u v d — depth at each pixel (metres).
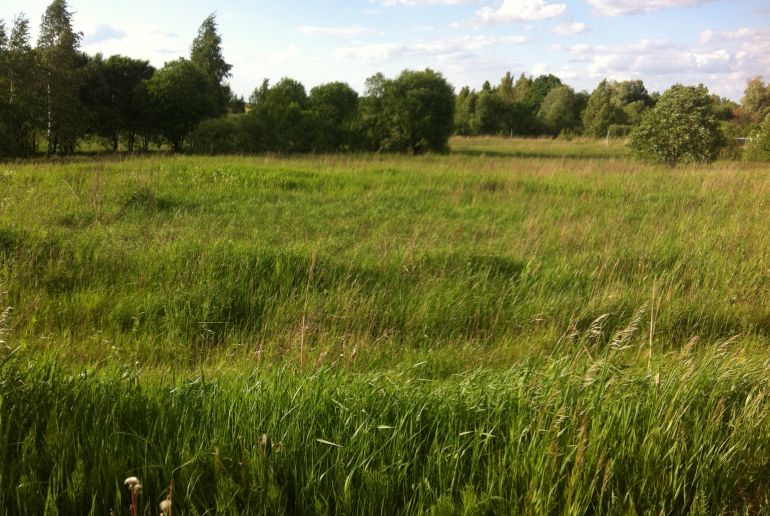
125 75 30.25
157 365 4.75
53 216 9.09
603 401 3.31
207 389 3.31
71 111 26.09
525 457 2.76
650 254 7.81
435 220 10.29
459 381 3.89
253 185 13.13
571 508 2.57
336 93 30.08
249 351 4.96
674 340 5.66
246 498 2.56
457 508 2.59
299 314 5.60
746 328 5.90
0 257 6.42
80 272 6.24
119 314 5.51
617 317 5.94
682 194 13.16
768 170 18.11
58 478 2.52
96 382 3.22
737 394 3.67
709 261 7.52
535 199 12.85
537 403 3.25
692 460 2.94
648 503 2.75
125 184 12.29
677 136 20.44
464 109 60.12
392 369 4.59
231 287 6.00
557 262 7.50
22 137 25.67
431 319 5.72
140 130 30.73
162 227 8.45
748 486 2.99
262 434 2.84
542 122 61.62
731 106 76.19
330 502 2.63
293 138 24.69
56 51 25.36
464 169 17.64
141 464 2.67
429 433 3.02
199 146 23.09
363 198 12.23
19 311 5.31
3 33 24.27
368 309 5.75
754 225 9.68
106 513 2.47
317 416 3.05
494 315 5.95
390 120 28.69
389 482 2.66
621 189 13.93
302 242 8.04
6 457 2.57
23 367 3.24
